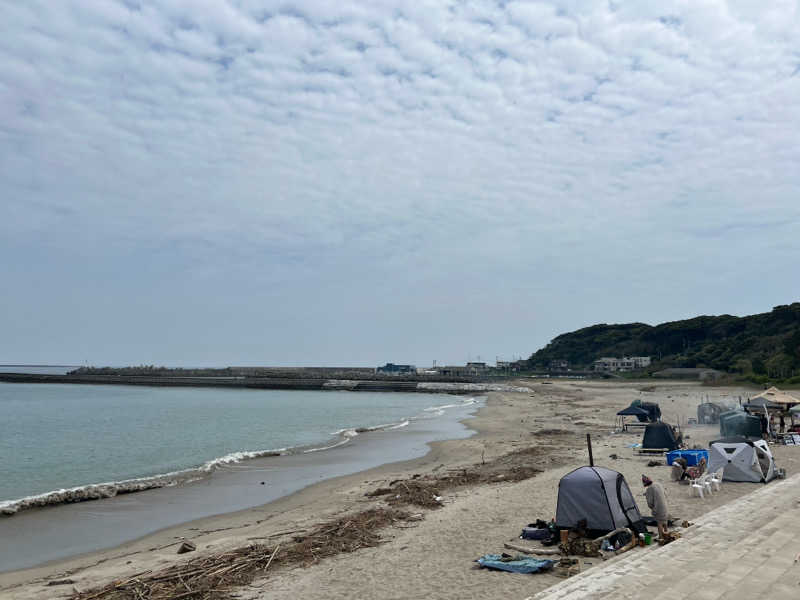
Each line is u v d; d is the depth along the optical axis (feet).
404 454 96.27
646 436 79.92
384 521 47.93
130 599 32.78
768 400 103.09
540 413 173.88
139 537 49.44
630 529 38.45
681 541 34.81
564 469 68.64
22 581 37.99
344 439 118.62
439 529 44.34
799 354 294.46
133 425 155.22
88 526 52.90
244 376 481.46
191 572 36.47
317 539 42.88
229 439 124.47
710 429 106.52
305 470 81.41
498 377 508.94
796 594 25.29
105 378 453.58
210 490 68.13
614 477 40.14
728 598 25.20
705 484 51.83
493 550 38.63
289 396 316.19
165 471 84.53
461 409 212.23
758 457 56.85
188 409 216.33
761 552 31.83
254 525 51.24
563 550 36.45
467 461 84.38
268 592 32.91
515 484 60.64
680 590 26.43
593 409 180.24
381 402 264.93
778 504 44.27
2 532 50.96
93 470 86.07
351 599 31.30
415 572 35.01
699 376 396.16
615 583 27.86
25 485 74.84
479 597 30.37
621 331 621.31
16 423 160.86
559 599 26.66
